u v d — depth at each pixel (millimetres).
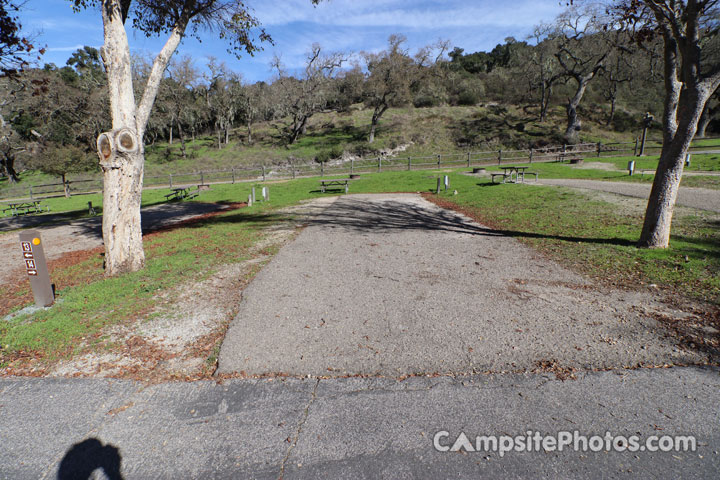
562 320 4824
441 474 2631
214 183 31703
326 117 62969
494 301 5477
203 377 3850
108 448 2975
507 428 3045
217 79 55250
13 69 9945
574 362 3908
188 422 3225
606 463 2695
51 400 3557
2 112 39688
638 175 17359
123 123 6898
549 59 47469
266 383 3709
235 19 9484
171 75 50469
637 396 3371
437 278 6492
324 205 15695
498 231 9938
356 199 17188
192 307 5520
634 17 7512
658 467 2650
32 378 3912
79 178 43625
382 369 3883
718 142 31969
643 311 4984
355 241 9281
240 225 11922
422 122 52844
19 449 2996
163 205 20359
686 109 6703
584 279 6223
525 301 5453
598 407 3250
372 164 37781
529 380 3641
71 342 4566
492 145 42938
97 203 25406
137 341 4578
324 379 3746
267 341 4484
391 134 49031
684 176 16094
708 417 3102
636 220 9688
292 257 7949
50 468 2811
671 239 7883
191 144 59250
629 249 7434
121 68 6777
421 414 3223
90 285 6520
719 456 2730
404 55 47125
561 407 3264
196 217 15516
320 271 6988
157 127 56125
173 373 3932
